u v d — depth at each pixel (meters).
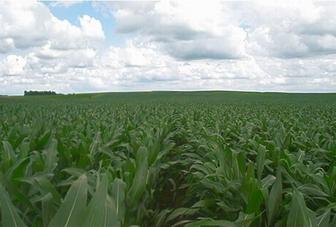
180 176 8.22
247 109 25.59
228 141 9.33
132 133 8.23
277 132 8.84
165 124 11.09
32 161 4.55
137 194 3.89
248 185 4.14
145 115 17.19
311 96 77.31
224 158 5.16
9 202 2.31
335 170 4.46
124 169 4.85
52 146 4.77
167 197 7.50
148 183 5.02
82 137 7.12
